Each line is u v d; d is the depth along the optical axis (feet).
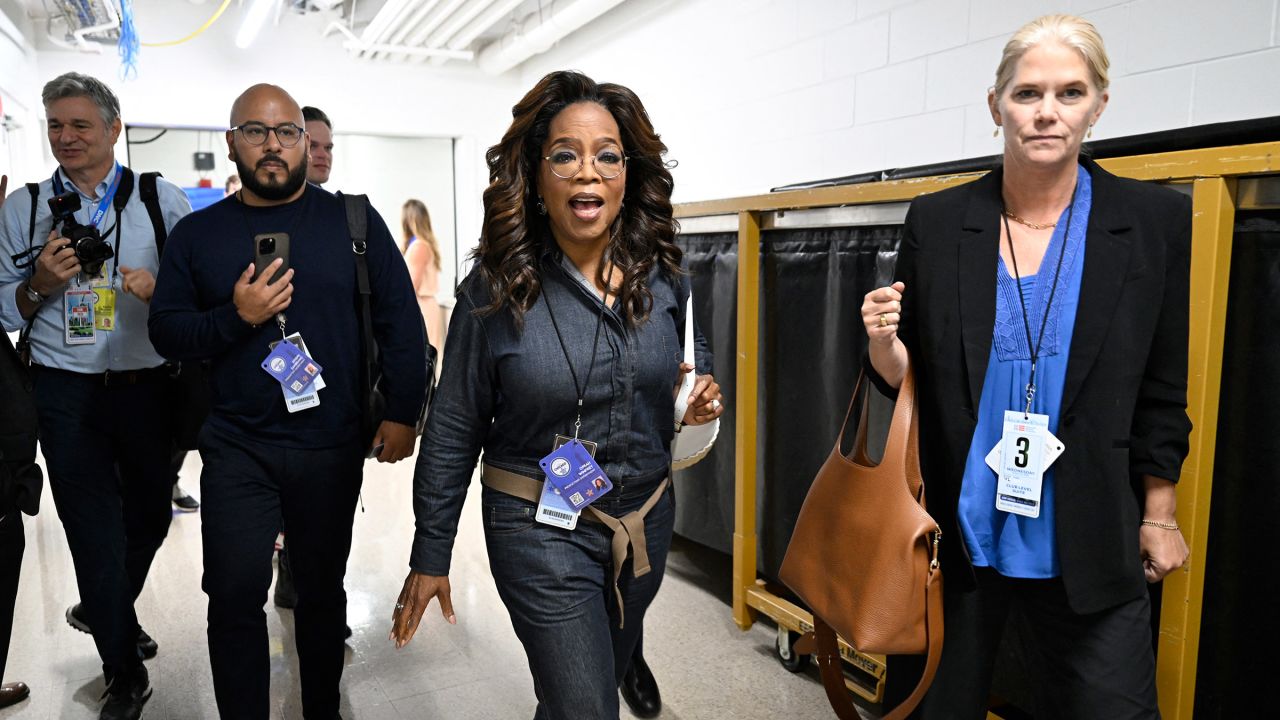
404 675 7.68
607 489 4.29
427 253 19.58
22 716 6.92
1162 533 4.11
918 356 4.45
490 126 22.71
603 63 17.88
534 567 4.30
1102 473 3.87
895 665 4.66
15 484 5.37
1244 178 4.35
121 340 6.74
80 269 6.53
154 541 7.28
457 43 18.71
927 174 6.90
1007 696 5.98
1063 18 3.83
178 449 7.41
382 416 6.19
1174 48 6.92
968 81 8.75
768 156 12.37
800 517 4.81
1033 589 4.21
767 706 6.97
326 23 20.27
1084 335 3.87
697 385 4.97
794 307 7.70
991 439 4.14
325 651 6.17
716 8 13.44
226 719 5.53
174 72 19.12
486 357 4.41
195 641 8.25
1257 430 4.52
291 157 5.82
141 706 6.95
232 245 5.83
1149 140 5.31
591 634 4.25
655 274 4.67
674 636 8.27
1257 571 4.58
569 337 4.30
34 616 8.95
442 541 4.51
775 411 8.04
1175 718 4.73
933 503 4.39
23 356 6.72
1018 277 4.08
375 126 21.42
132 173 7.02
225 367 5.75
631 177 4.62
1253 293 4.48
